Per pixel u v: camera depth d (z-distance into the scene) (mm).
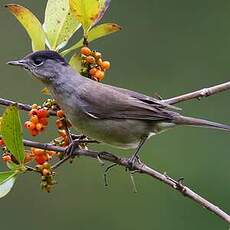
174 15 17094
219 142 16312
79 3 8281
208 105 16469
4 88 16328
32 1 16750
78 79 8961
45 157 8062
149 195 15977
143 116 9039
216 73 16891
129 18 17047
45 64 8898
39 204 15938
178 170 16250
